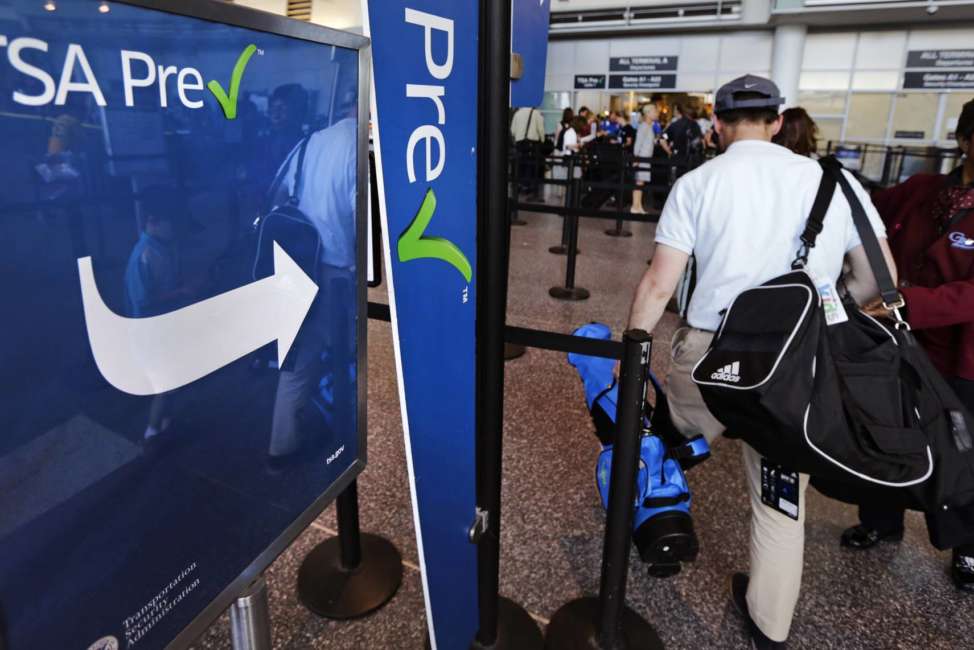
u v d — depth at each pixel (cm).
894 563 202
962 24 1128
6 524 48
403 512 220
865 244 150
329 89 77
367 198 89
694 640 171
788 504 148
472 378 132
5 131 43
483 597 154
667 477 157
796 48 1217
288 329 78
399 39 92
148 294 57
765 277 153
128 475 58
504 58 114
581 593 187
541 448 263
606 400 170
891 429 127
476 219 123
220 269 65
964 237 164
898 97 1208
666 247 163
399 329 103
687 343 165
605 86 1409
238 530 75
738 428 136
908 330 147
